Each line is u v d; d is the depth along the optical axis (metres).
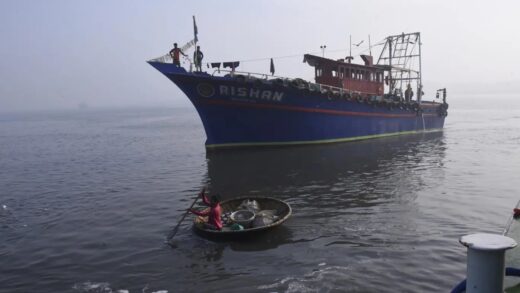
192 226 14.02
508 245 4.10
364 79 35.03
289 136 30.27
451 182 19.78
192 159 30.41
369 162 25.78
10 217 16.28
